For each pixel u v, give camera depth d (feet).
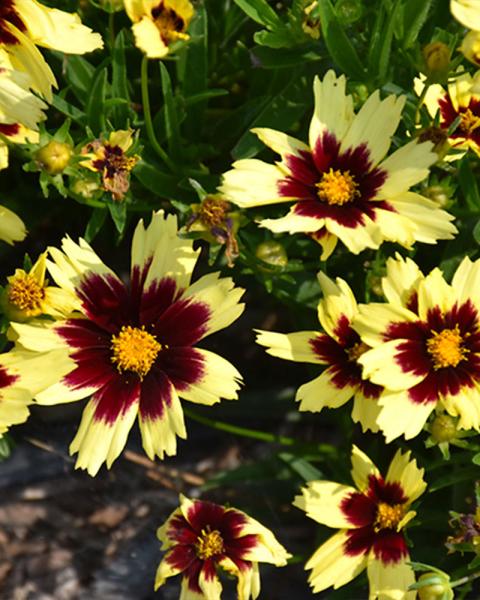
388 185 1.40
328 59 1.54
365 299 1.56
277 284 1.55
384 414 1.38
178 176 1.55
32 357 1.37
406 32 1.50
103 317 1.42
